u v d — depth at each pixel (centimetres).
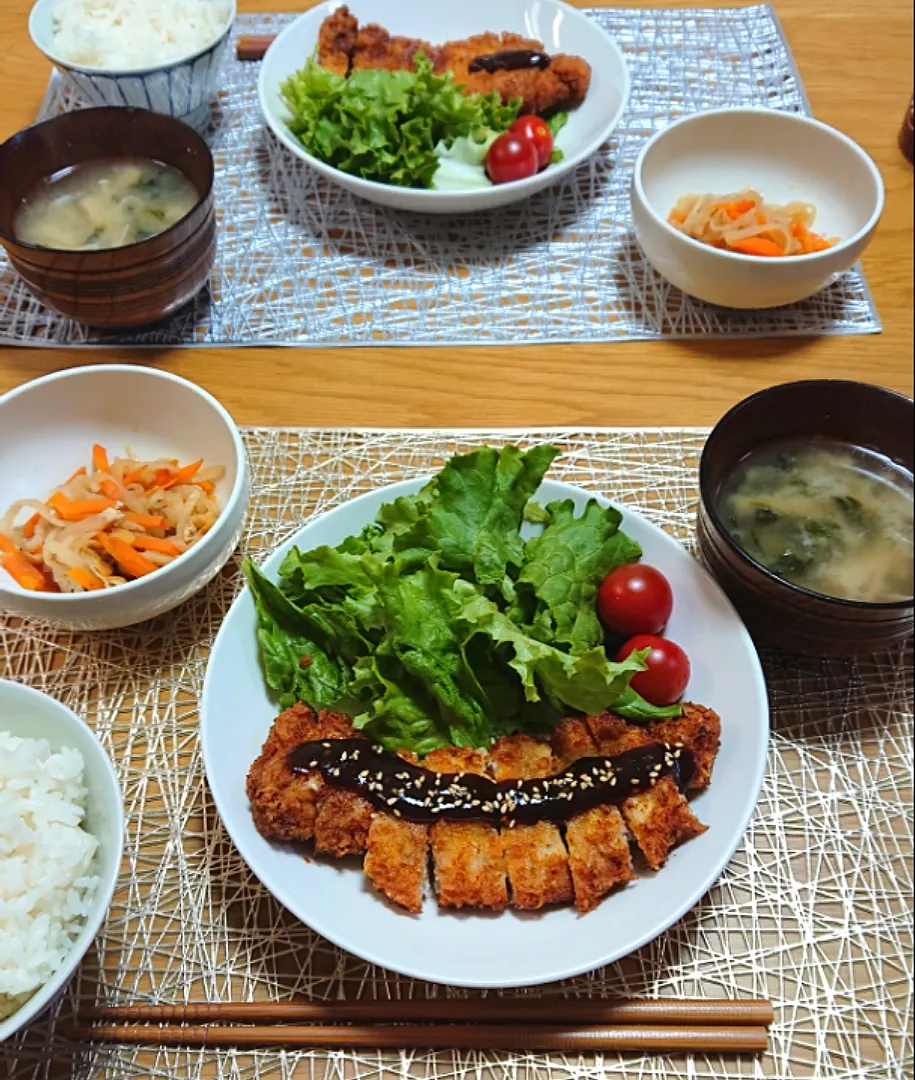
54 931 34
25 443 47
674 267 54
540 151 59
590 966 34
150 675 44
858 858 41
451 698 40
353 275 58
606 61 63
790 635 43
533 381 54
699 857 37
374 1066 36
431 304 57
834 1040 37
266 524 48
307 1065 36
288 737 39
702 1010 37
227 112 64
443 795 37
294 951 38
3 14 63
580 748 39
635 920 36
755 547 45
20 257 48
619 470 51
